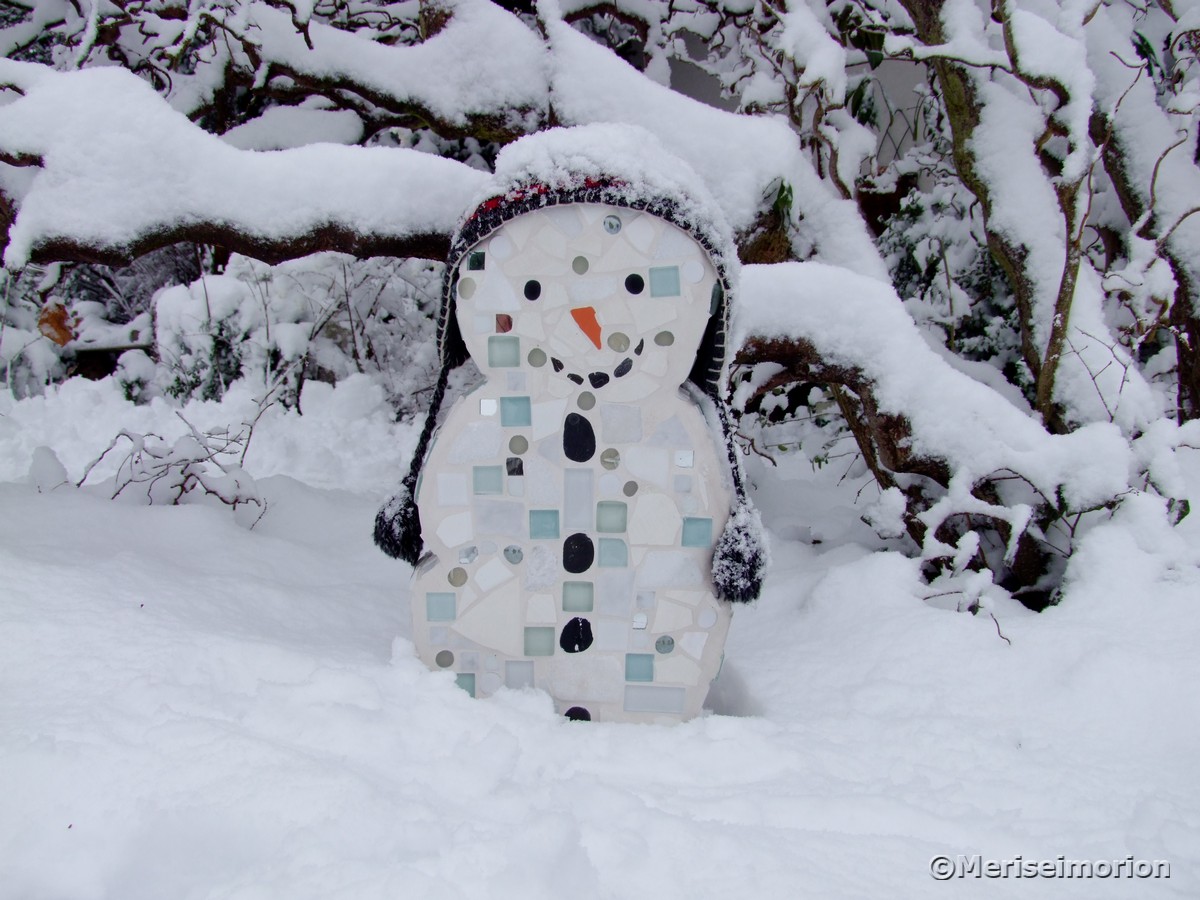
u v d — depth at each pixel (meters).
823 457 4.98
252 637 2.37
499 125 3.89
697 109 3.36
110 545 2.90
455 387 4.20
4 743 1.73
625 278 2.16
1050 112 3.43
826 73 3.40
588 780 1.84
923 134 5.55
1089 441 2.92
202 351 6.20
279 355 6.15
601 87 3.42
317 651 2.38
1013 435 3.00
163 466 3.49
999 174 3.51
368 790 1.68
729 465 2.26
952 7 3.51
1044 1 3.55
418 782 1.80
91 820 1.59
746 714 2.53
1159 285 3.13
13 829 1.57
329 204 2.92
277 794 1.65
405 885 1.44
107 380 6.64
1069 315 3.20
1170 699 2.28
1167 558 2.76
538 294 2.17
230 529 3.26
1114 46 3.60
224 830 1.59
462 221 2.18
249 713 1.95
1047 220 3.40
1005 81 3.67
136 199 2.84
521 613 2.26
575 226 2.14
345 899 1.41
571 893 1.47
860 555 3.43
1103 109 3.59
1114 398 3.14
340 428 5.74
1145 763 2.10
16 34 5.20
